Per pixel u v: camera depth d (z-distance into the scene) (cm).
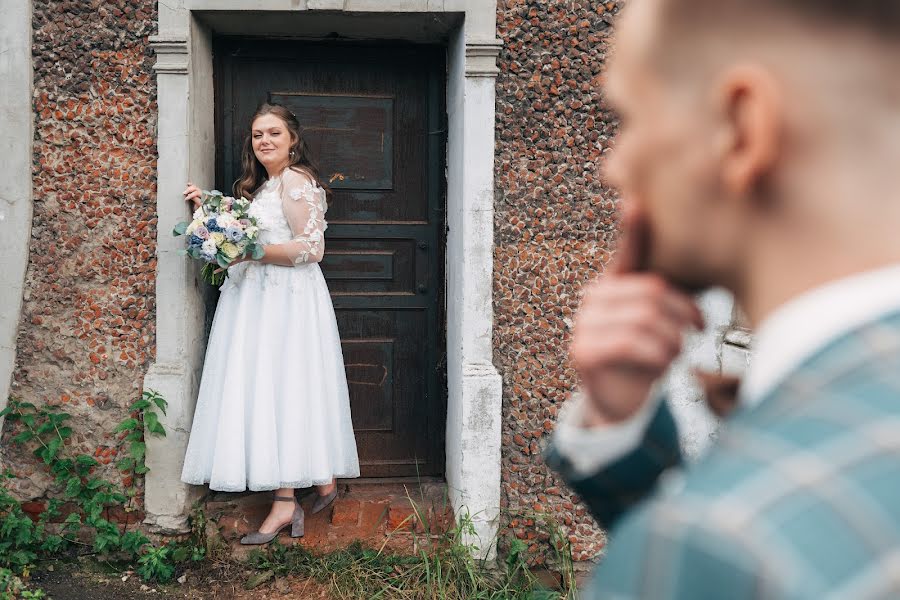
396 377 463
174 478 399
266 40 440
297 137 407
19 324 397
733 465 41
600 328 60
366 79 451
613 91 54
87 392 399
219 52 439
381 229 457
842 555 35
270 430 382
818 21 44
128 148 395
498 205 404
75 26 391
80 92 393
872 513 36
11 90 389
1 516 395
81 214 396
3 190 393
